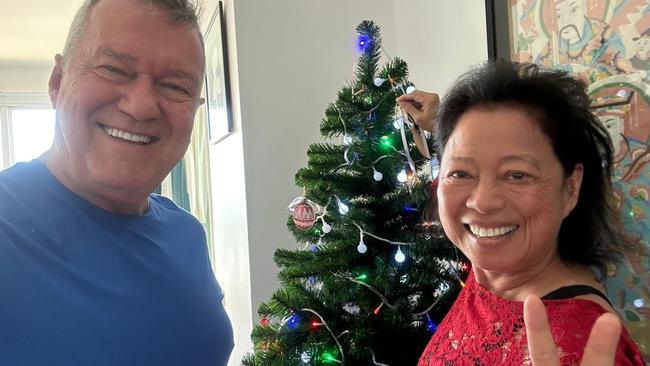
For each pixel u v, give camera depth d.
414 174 1.23
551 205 0.73
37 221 0.79
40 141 6.02
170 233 0.96
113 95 0.80
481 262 0.76
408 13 2.09
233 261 2.34
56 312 0.75
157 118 0.83
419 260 1.18
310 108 2.10
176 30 0.83
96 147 0.82
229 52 2.16
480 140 0.74
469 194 0.76
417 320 1.20
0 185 0.81
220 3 2.21
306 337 1.20
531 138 0.72
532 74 0.76
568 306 0.66
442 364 0.79
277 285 2.08
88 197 0.85
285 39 2.07
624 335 0.64
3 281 0.73
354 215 1.21
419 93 1.21
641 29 1.06
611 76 1.13
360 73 1.34
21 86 5.85
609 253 0.79
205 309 0.92
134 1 0.81
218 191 2.62
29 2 3.92
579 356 0.59
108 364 0.77
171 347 0.85
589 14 1.18
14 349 0.71
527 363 0.66
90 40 0.80
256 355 1.23
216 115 2.44
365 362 1.18
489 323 0.75
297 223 1.28
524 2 1.38
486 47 1.61
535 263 0.75
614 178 1.11
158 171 0.87
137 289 0.84
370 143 1.27
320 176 1.29
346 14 2.13
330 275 1.23
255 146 2.04
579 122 0.74
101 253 0.83
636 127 1.07
